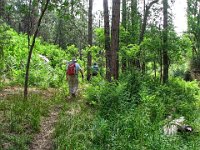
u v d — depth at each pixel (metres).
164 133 9.83
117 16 14.64
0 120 9.03
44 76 17.67
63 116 10.05
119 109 10.87
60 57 28.64
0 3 15.79
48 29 45.50
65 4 11.41
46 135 8.76
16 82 15.84
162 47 19.36
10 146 7.76
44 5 11.82
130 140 8.81
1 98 11.48
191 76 31.81
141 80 14.37
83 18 30.05
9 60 18.25
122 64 20.20
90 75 21.86
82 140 8.45
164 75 20.03
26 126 8.92
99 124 9.19
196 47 33.03
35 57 21.30
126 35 20.20
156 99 13.05
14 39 23.84
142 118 9.67
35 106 10.60
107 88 12.38
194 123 11.77
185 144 9.74
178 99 15.27
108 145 8.35
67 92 14.66
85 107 11.61
